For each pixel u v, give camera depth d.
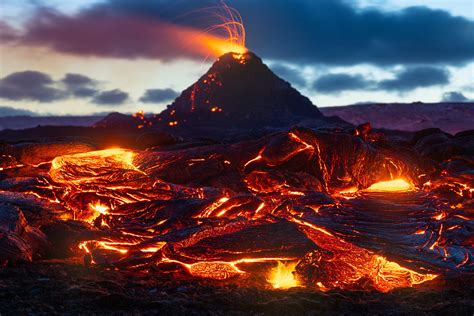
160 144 20.61
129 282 11.24
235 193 15.86
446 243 13.48
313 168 16.98
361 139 17.09
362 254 12.55
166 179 16.83
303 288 11.08
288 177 16.52
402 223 13.90
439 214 14.66
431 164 18.69
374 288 11.87
